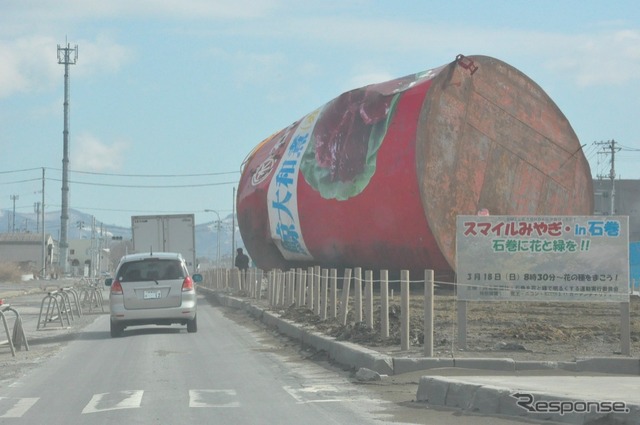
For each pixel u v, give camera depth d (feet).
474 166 99.81
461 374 44.42
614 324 65.62
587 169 106.73
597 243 50.57
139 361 55.77
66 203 267.18
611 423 31.86
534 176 103.35
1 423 34.96
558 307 82.74
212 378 47.06
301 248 122.83
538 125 104.06
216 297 153.17
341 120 112.57
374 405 37.68
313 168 116.26
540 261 50.96
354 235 107.76
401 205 98.48
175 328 85.35
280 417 34.99
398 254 103.04
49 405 39.32
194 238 164.04
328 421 34.01
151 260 77.41
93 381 46.98
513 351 50.57
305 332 64.85
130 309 75.82
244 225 140.15
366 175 103.35
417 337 54.90
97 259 462.60
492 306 83.76
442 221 97.71
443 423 33.45
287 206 122.01
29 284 261.85
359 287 62.80
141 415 35.86
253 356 58.39
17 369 53.83
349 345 53.21
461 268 51.29
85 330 86.43
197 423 33.96
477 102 100.68
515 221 51.13
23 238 453.17
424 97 98.53
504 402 34.99
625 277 50.34
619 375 43.70
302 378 46.85
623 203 263.70
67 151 264.72
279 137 138.72
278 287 96.43
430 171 97.55
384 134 102.12
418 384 42.14
